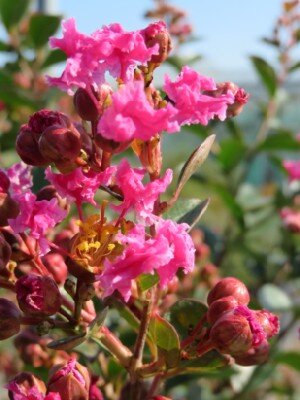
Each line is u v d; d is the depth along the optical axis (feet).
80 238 0.43
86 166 0.43
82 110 0.42
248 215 1.03
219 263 0.96
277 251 1.03
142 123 0.38
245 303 0.47
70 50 0.41
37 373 0.61
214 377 0.67
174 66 1.05
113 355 0.47
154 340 0.48
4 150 0.99
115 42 0.40
